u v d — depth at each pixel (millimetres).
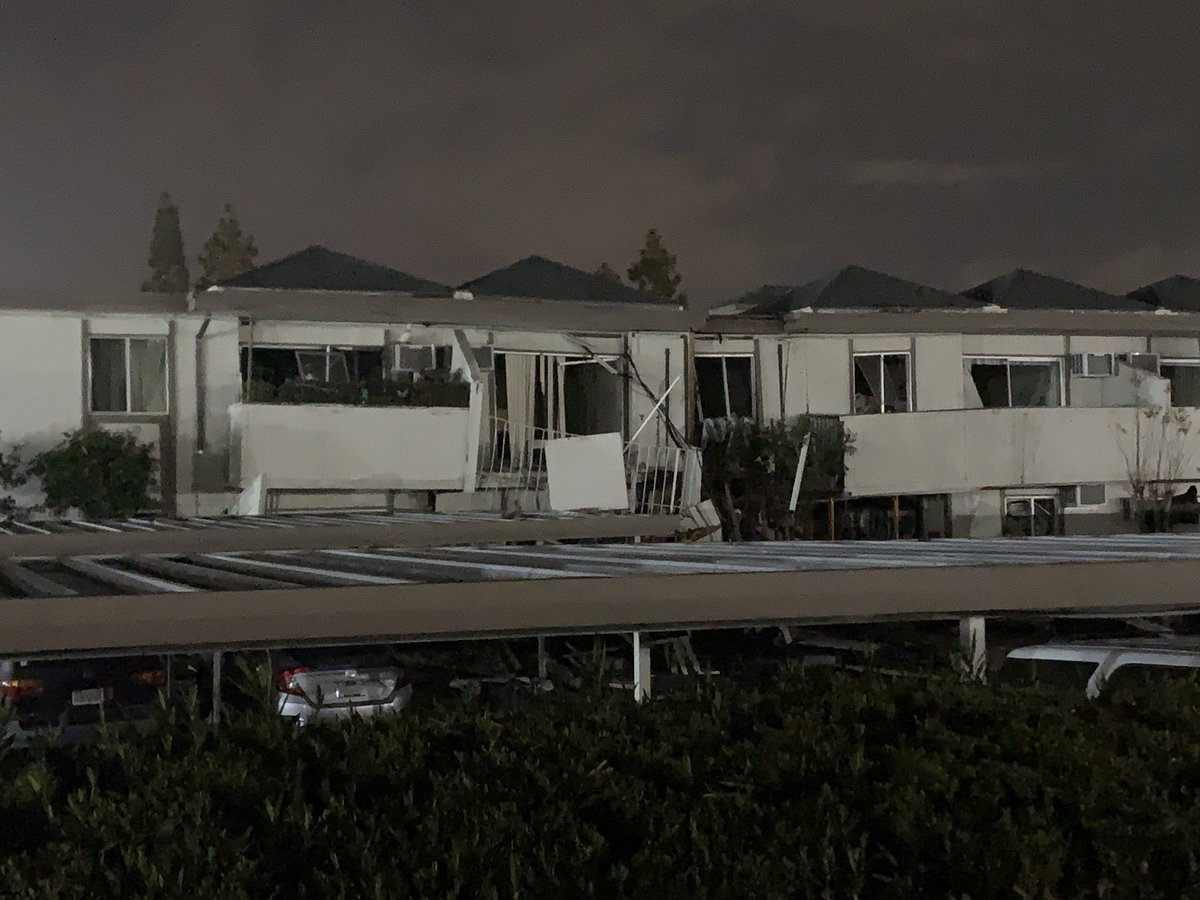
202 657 11070
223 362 20453
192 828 3393
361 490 20359
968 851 3439
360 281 21984
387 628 5219
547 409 22656
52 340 19500
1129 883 3439
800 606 5730
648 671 6430
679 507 20625
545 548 9750
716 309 32844
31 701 10500
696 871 3252
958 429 24016
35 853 3412
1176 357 26703
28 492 19141
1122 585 6113
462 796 3725
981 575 5957
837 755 4117
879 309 24703
